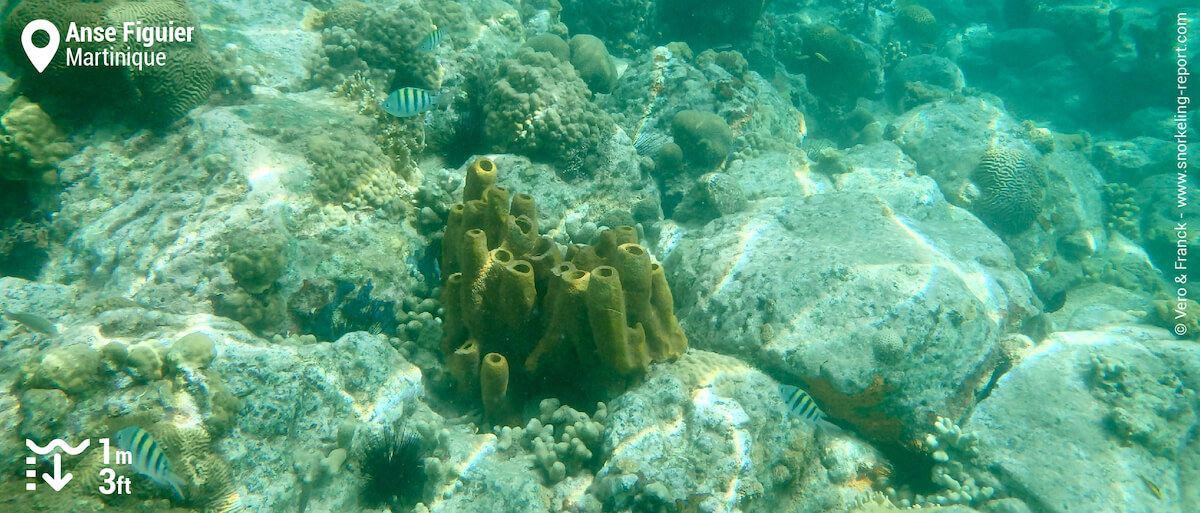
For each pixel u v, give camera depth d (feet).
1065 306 25.30
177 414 8.13
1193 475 12.52
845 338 12.62
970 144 29.30
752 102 26.50
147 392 8.20
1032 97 46.68
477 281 10.37
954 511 11.35
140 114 13.75
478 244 10.07
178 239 11.28
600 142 19.71
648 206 20.06
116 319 9.20
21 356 8.54
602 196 19.61
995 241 19.84
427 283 14.65
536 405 11.96
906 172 26.32
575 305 10.08
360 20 19.26
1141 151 36.68
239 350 9.16
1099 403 13.69
